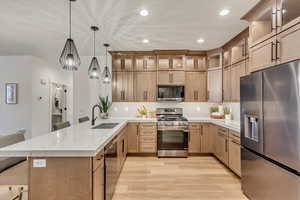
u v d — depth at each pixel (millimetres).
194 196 2676
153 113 5043
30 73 5176
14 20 2986
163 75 4918
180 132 4539
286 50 1965
